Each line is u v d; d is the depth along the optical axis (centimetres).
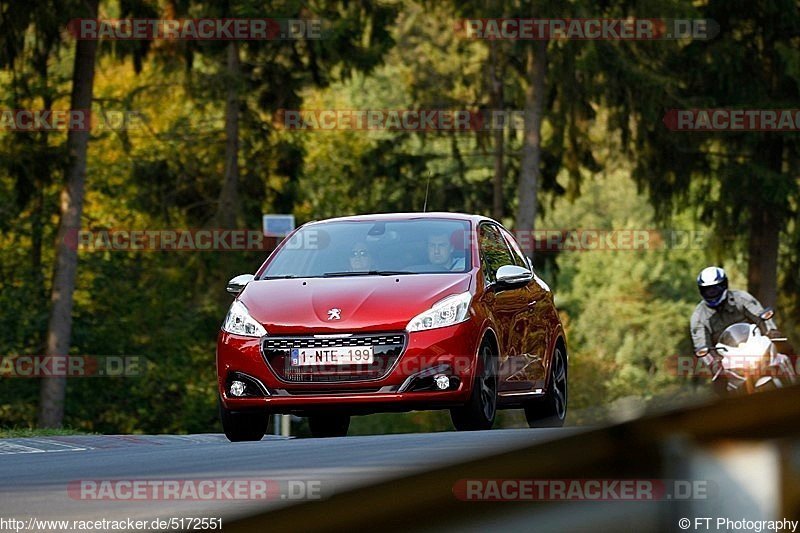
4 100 8719
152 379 11206
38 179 8494
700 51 10375
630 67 9744
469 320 2936
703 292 3397
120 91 11350
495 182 11375
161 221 10531
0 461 1619
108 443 3372
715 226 10788
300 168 10775
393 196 11262
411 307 2925
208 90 10119
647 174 10544
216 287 10569
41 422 8756
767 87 10406
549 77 9975
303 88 10175
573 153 10406
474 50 11394
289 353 2922
